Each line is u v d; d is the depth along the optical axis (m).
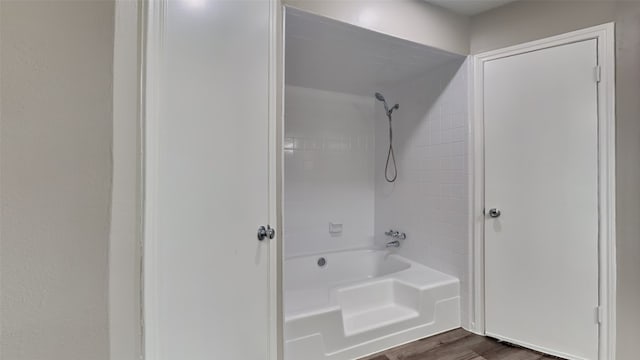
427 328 2.35
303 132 3.07
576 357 2.00
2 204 0.35
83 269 0.40
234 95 1.52
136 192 0.46
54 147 0.38
